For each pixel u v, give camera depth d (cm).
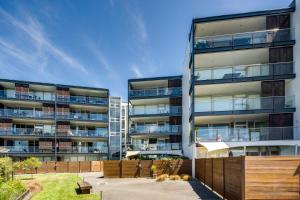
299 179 1046
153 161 2744
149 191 1709
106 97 5456
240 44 2709
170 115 4388
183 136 4184
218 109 2727
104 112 5528
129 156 4231
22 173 3653
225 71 2781
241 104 2684
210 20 2794
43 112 4862
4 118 4572
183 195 1531
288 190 1045
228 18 2758
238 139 2577
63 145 4919
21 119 4700
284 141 2392
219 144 2392
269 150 2555
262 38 2722
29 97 4784
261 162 1064
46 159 4806
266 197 1048
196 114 2744
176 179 2408
